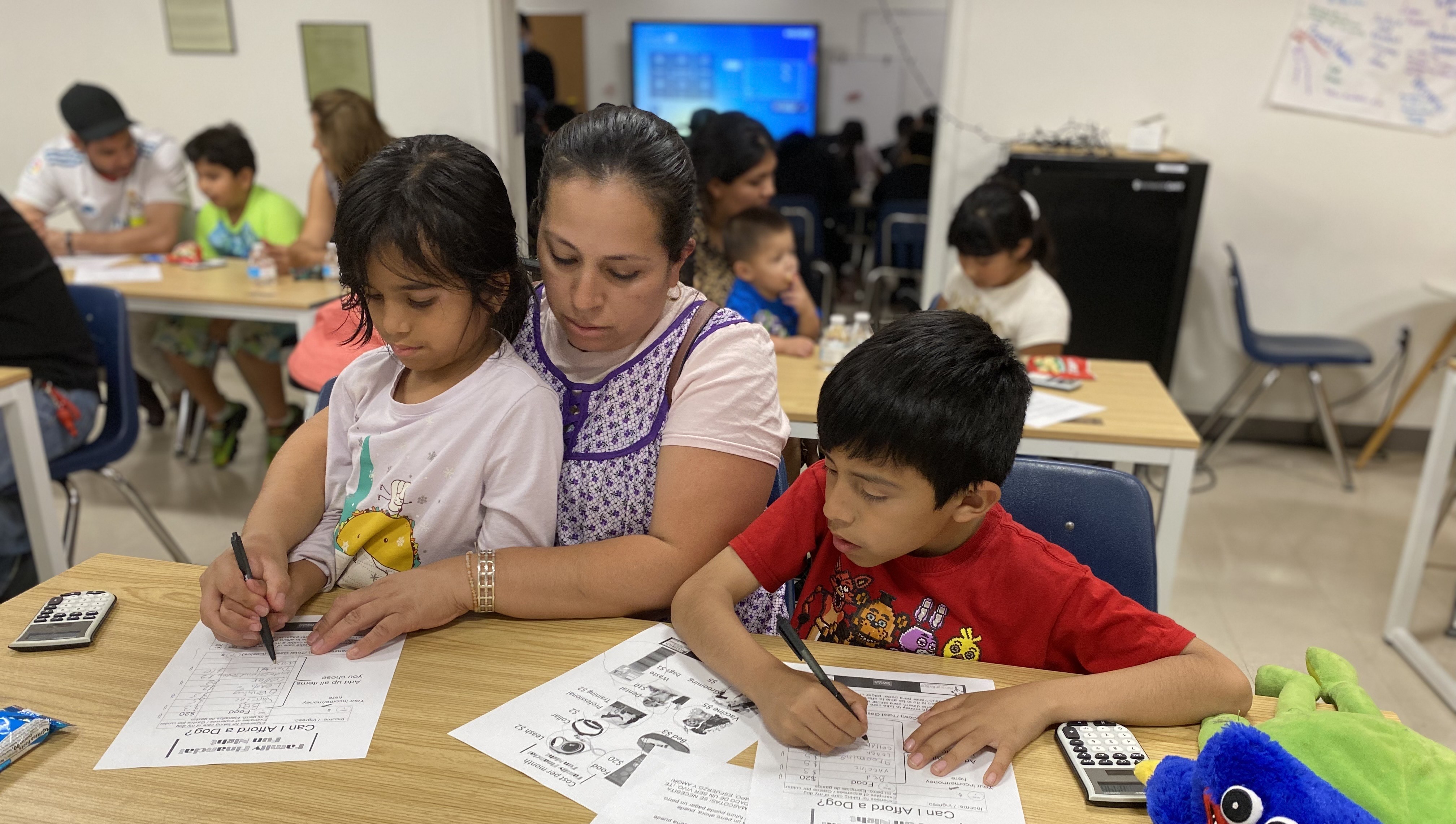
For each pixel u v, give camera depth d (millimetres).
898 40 7426
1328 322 3740
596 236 883
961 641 997
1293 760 628
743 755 795
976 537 985
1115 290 3373
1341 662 894
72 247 3363
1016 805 747
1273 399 3863
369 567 1057
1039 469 1257
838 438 854
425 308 919
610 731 818
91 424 2246
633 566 975
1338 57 3428
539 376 1042
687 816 722
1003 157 3713
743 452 989
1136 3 3490
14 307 2078
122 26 4254
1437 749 719
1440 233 3545
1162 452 1873
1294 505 3273
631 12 7707
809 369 2236
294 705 843
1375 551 2932
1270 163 3594
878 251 5078
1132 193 3264
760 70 7723
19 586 2129
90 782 744
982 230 2373
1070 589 939
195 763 767
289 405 3627
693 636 921
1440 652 2361
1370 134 3494
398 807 724
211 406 3371
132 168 3475
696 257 2316
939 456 829
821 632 1069
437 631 969
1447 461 2201
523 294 1056
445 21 3945
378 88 4098
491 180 917
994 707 820
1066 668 985
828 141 6914
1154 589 1210
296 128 4262
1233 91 3539
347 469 1091
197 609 1002
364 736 804
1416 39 3354
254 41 4160
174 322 3287
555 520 1051
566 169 888
